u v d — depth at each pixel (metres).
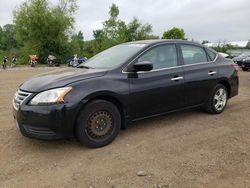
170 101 5.23
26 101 4.12
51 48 45.72
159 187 3.31
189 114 6.23
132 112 4.75
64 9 46.97
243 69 19.05
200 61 5.86
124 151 4.30
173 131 5.15
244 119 5.89
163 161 3.96
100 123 4.39
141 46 5.13
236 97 8.23
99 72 4.54
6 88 10.62
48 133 4.05
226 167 3.78
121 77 4.61
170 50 5.38
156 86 4.95
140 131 5.15
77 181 3.47
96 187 3.34
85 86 4.23
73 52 47.62
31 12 44.38
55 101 4.01
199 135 4.96
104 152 4.28
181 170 3.70
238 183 3.39
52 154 4.23
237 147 4.43
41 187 3.36
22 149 4.42
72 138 4.59
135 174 3.61
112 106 4.48
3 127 5.45
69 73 4.64
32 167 3.85
